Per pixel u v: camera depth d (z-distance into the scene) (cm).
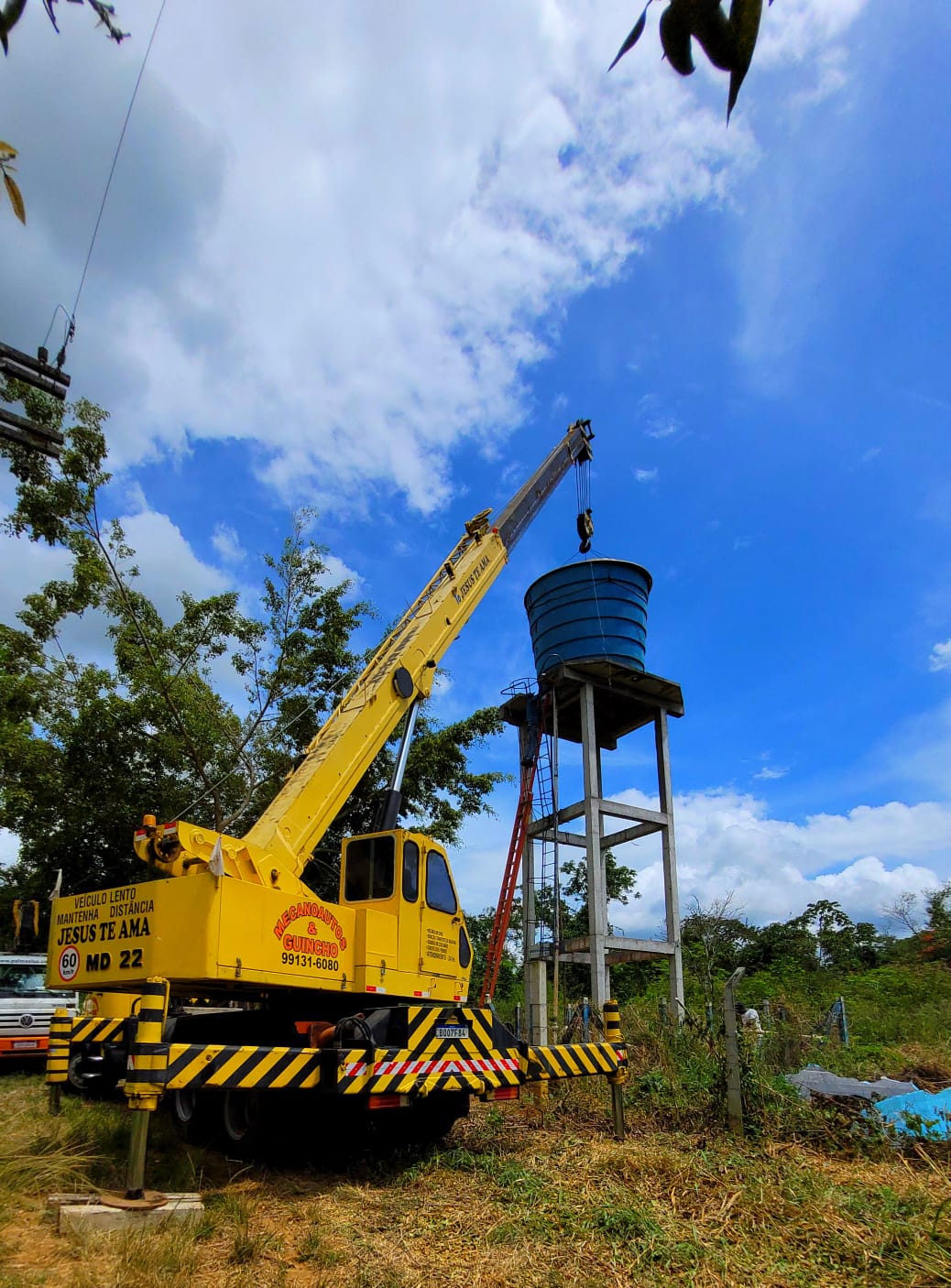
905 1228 540
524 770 1989
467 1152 804
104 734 1761
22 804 1730
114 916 727
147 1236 510
